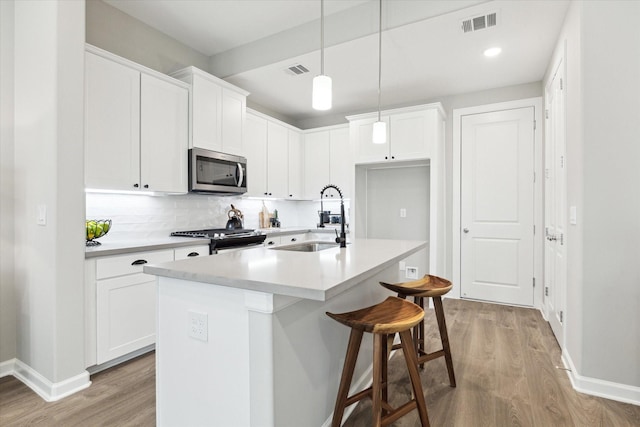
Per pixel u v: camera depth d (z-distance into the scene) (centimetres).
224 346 139
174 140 301
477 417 181
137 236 305
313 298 112
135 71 270
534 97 377
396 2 265
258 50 334
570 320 234
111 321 232
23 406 192
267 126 429
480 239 406
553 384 214
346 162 462
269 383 127
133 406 192
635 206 195
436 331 308
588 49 203
